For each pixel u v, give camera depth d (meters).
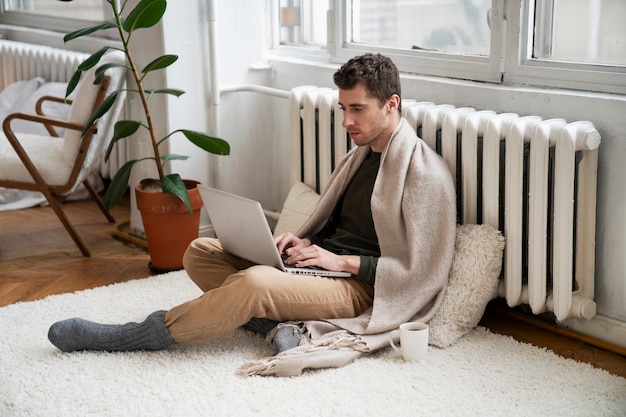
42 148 3.64
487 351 2.51
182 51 3.43
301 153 3.29
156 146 3.24
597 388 2.27
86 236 3.84
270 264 2.50
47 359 2.48
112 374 2.38
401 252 2.55
